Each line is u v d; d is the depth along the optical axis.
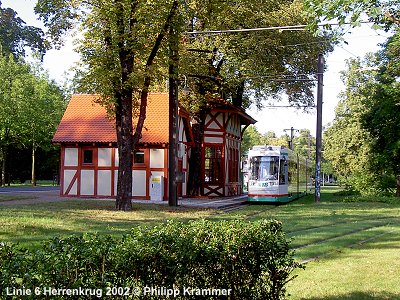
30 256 4.43
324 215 23.41
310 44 37.25
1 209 21.16
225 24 31.16
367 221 20.62
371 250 12.68
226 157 40.88
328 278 9.12
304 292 8.04
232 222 6.48
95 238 4.92
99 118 35.16
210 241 5.75
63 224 17.12
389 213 24.80
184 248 5.24
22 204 24.94
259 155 33.31
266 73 36.03
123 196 23.53
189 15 24.42
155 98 35.00
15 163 66.38
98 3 21.97
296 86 41.97
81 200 29.20
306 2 8.47
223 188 40.00
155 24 22.81
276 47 34.91
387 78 35.88
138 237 5.13
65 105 63.12
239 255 5.80
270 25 33.34
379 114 36.16
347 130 50.19
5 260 4.24
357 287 8.41
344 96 53.94
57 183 65.56
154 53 23.86
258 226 6.33
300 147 130.75
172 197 26.69
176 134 26.84
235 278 5.78
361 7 8.02
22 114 53.75
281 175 33.00
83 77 22.81
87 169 34.19
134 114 27.16
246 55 34.56
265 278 6.23
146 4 21.73
